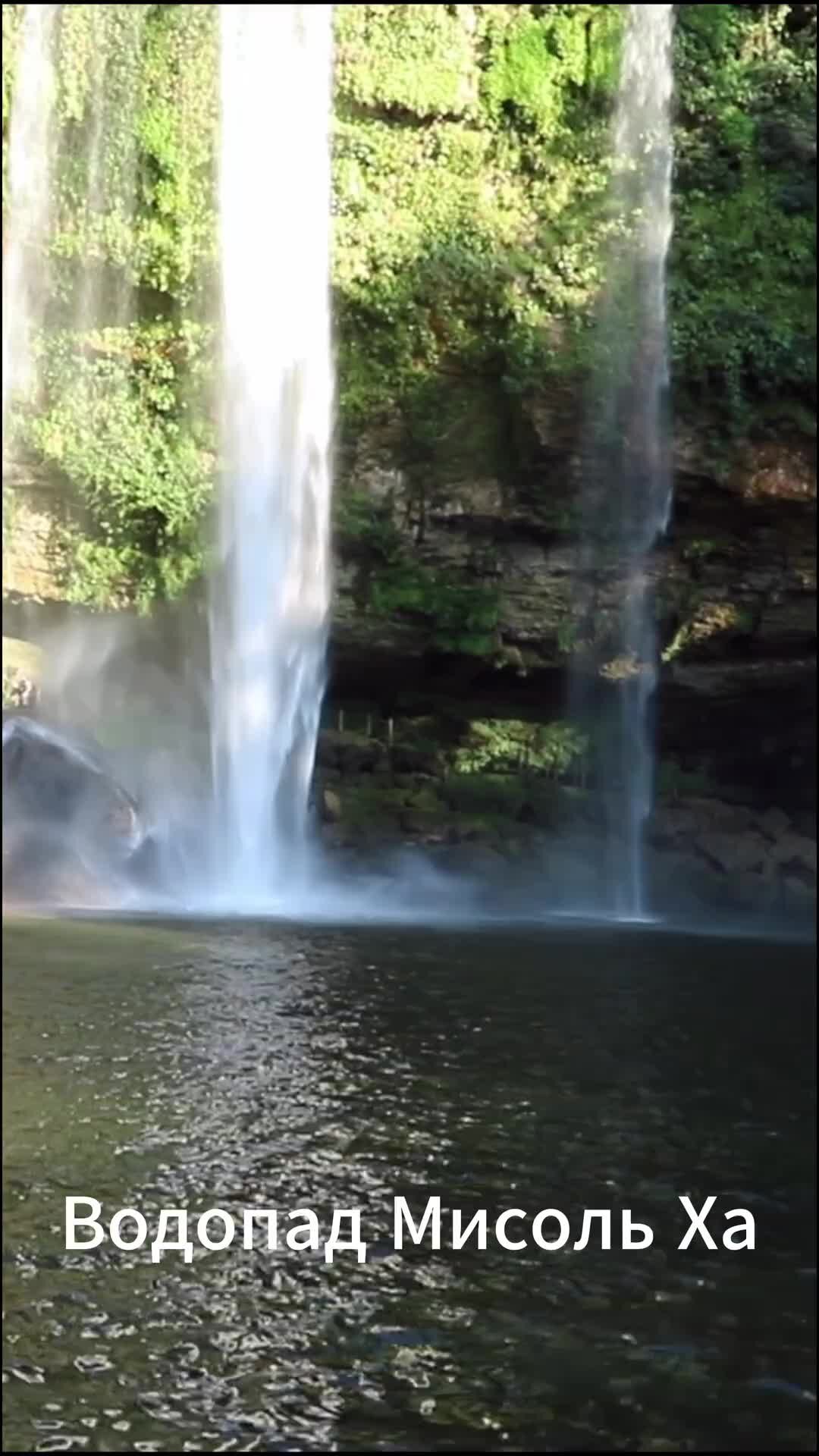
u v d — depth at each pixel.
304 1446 5.10
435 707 23.92
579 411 21.83
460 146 22.33
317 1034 10.57
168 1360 5.59
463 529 22.61
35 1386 5.47
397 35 22.23
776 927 18.95
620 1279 6.44
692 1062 10.15
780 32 22.73
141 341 22.64
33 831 20.72
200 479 22.48
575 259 21.92
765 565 22.23
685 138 22.34
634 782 23.59
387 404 22.27
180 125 22.62
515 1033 10.90
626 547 22.39
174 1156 7.75
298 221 22.38
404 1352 5.78
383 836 22.50
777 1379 5.59
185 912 17.78
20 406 22.44
